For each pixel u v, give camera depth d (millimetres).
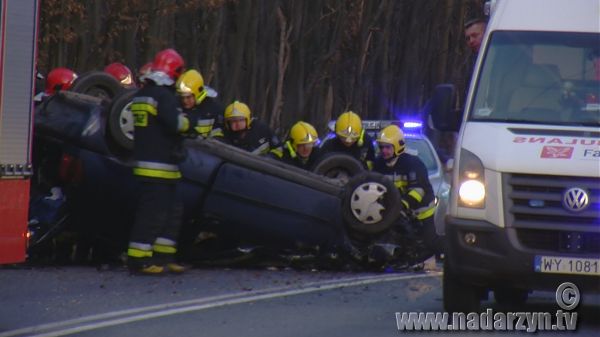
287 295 21938
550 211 18188
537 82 20062
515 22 20781
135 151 24250
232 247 26250
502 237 18266
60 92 25359
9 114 17391
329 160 27766
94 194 24953
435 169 33688
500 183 18344
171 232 24594
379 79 76062
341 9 66875
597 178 18141
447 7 81250
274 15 62469
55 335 17562
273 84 63531
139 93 24125
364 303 21047
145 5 47875
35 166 25516
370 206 26062
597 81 20016
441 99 20359
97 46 46594
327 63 67438
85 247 25859
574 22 20625
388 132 27938
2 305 20219
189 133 24156
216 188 25531
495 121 19609
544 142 18672
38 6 17797
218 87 60188
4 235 17297
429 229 27766
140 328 18156
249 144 28562
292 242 26141
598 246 18125
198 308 20141
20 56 17562
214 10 56031
